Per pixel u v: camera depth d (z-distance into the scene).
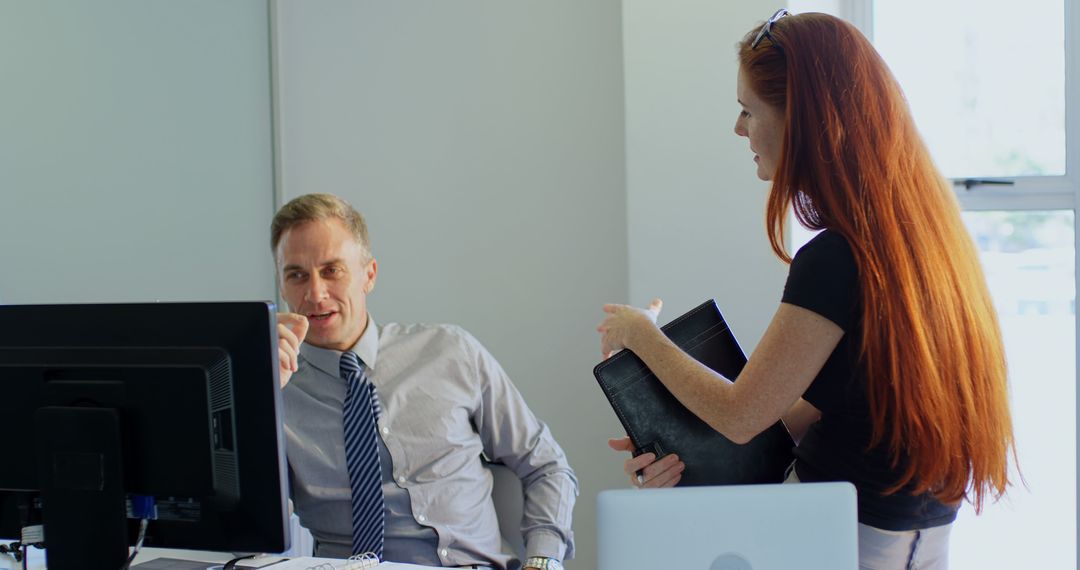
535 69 3.25
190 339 1.38
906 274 1.45
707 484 1.74
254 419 1.37
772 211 1.60
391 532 2.06
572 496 2.19
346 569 1.65
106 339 1.40
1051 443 2.98
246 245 3.25
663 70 2.85
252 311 1.36
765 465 1.77
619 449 1.90
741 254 2.83
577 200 3.23
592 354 3.24
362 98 3.38
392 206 3.37
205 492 1.38
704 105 2.84
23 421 1.42
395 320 3.39
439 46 3.31
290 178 3.44
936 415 1.44
